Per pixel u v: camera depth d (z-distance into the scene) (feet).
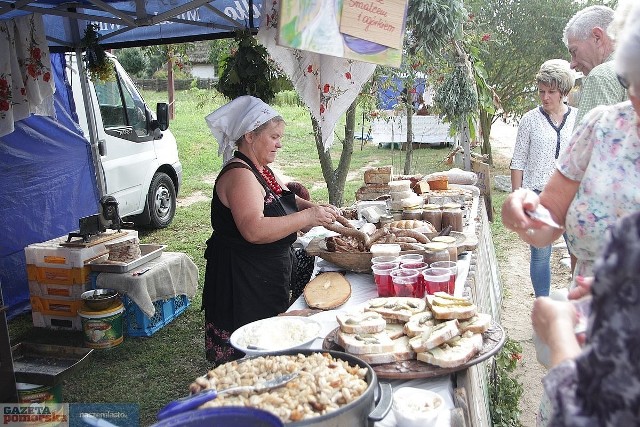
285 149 47.34
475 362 5.21
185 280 15.79
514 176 13.83
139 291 14.08
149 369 13.15
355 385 4.45
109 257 14.61
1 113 13.73
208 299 9.14
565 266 18.74
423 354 5.25
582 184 5.16
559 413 3.05
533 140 13.38
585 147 5.29
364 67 11.77
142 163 23.22
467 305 5.86
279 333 5.95
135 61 66.80
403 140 43.06
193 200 31.40
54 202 17.70
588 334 2.94
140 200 23.29
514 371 12.53
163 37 16.25
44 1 13.84
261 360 5.02
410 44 14.44
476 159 18.24
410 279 7.04
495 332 5.71
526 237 5.63
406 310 6.11
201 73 80.53
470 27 21.17
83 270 14.44
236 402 4.35
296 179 36.01
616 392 2.79
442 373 5.15
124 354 13.89
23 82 14.19
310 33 8.67
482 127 36.19
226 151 10.22
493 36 32.83
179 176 26.37
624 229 2.80
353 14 9.09
